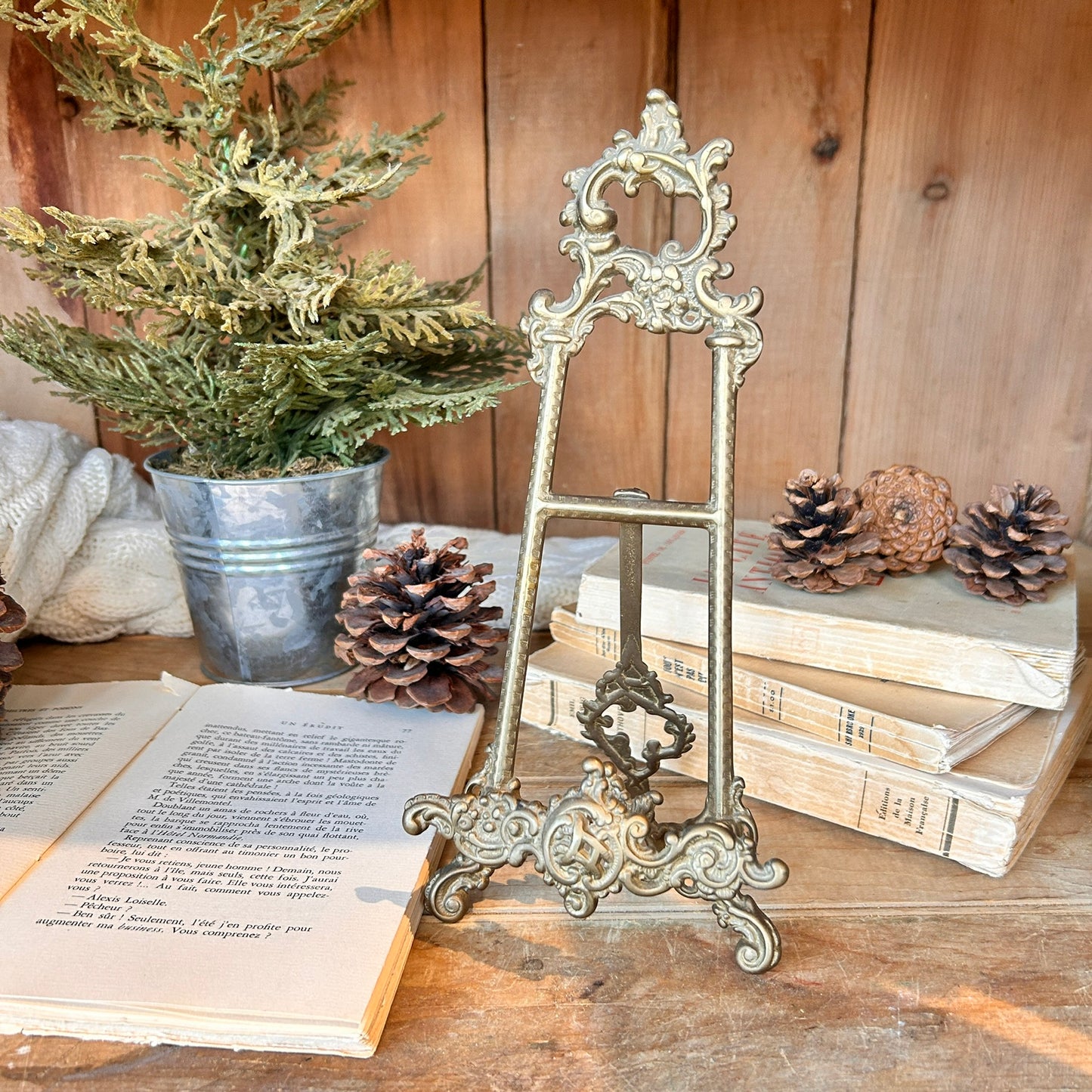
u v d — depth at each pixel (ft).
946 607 2.06
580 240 1.56
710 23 2.76
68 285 2.25
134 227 2.17
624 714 2.15
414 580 2.23
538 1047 1.40
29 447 2.59
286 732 2.17
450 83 2.86
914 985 1.52
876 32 2.71
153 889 1.63
